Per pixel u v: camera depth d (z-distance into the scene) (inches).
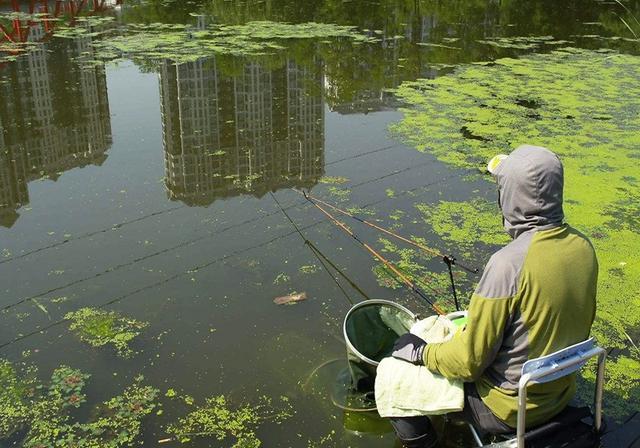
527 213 87.4
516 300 86.4
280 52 399.5
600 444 110.5
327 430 113.6
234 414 117.1
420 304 148.9
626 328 142.3
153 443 110.9
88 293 152.6
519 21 536.7
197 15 525.3
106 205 199.2
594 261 88.8
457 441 111.1
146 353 132.6
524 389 85.0
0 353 132.2
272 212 194.9
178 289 154.4
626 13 572.7
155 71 351.3
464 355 92.1
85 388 123.3
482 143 251.9
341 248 173.3
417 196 206.2
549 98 312.0
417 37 464.4
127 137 259.6
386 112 291.3
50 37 432.8
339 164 233.1
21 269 162.4
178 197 205.2
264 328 139.9
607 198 204.2
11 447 110.0
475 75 355.6
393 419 105.7
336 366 128.4
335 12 560.4
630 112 291.7
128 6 563.5
